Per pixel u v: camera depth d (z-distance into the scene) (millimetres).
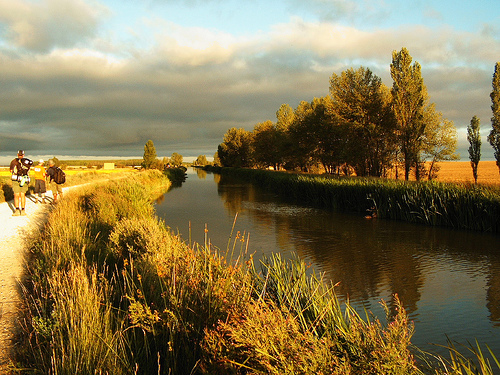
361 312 6070
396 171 32812
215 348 2674
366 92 31469
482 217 13297
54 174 16062
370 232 13219
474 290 7102
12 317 3963
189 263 3938
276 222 15625
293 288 4098
